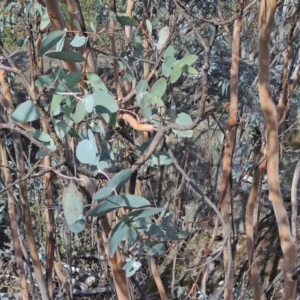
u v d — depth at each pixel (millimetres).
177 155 2340
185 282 2281
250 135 1765
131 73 1039
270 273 2256
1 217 2713
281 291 1907
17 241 1743
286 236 928
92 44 1011
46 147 745
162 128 725
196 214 2406
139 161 724
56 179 2102
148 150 723
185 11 817
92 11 1846
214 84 3369
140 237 946
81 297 2654
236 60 1075
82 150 749
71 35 963
